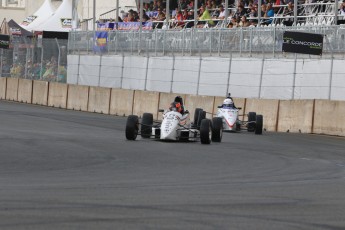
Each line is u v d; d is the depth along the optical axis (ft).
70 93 510.17
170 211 115.96
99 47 506.89
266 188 150.61
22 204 119.03
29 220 103.71
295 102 371.35
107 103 477.77
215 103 414.62
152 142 260.83
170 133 258.98
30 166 182.19
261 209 120.98
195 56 441.27
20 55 580.71
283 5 469.57
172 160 204.95
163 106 440.04
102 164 190.39
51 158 201.05
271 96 399.65
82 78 519.19
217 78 427.33
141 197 131.44
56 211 112.68
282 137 324.80
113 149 231.09
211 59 431.02
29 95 552.00
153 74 465.88
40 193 133.49
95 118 415.03
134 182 155.43
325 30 376.48
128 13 605.31
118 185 149.28
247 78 411.95
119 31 492.54
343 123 347.56
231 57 421.18
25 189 139.03
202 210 118.11
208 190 144.66
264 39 405.18
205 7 532.73
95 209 115.85
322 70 376.68
